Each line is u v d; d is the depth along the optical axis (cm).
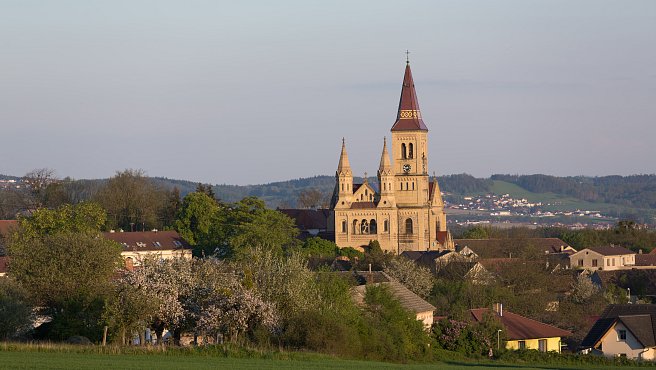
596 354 15625
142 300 13262
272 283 13675
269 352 11938
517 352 15250
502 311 17362
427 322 16612
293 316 13200
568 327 18975
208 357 11506
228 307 13288
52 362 10219
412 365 12512
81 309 14075
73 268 14738
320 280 14200
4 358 10469
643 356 15350
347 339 12975
